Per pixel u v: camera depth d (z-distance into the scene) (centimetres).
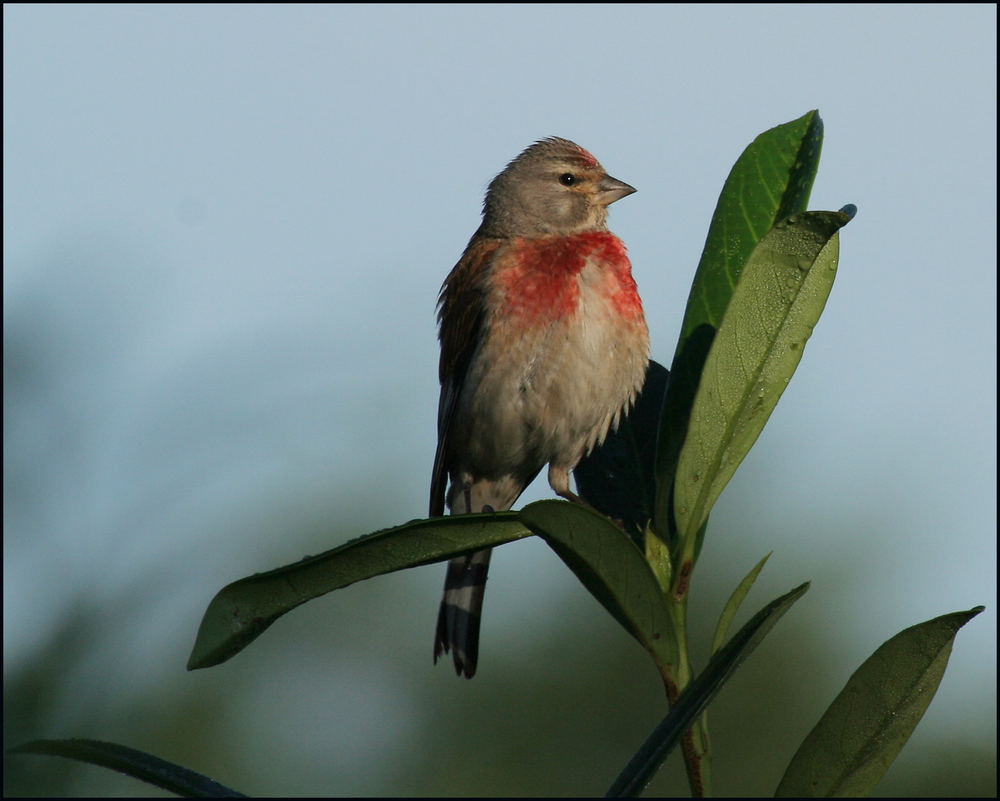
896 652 332
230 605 351
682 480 370
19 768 909
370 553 356
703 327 419
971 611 325
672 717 332
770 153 429
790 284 362
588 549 350
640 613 356
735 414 369
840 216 346
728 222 425
